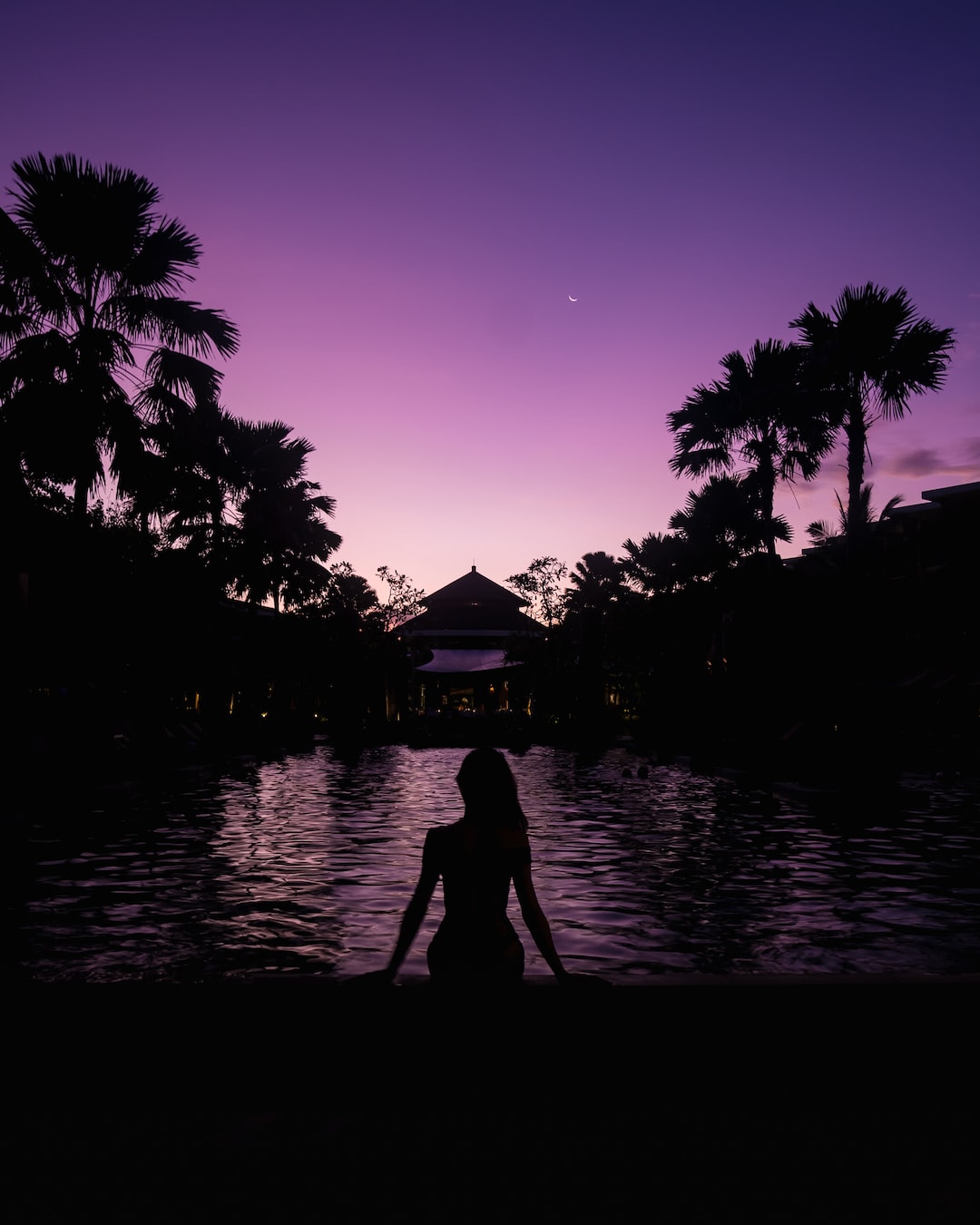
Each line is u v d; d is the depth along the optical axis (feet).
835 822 46.03
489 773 11.89
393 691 180.24
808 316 76.95
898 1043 11.18
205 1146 9.14
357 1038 10.80
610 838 40.04
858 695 59.52
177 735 85.20
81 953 20.88
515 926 23.71
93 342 63.10
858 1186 8.50
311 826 44.39
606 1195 8.30
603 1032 10.96
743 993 11.17
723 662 96.37
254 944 21.65
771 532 90.48
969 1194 8.36
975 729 101.86
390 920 24.12
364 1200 8.19
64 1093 10.31
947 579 114.01
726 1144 9.22
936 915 25.04
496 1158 8.94
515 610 267.80
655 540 131.44
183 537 97.60
